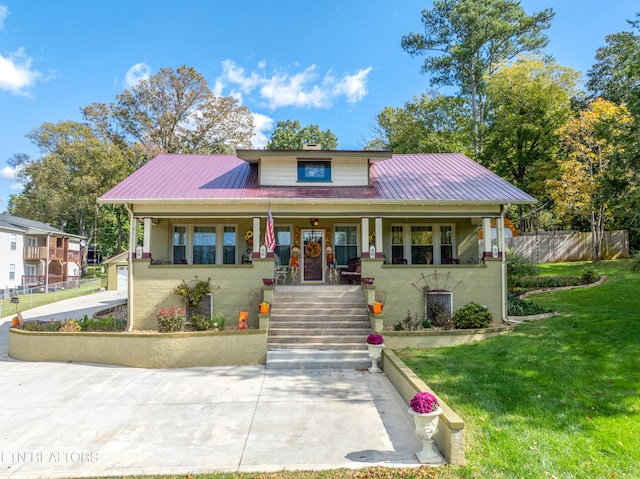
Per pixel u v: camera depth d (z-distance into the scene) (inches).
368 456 213.2
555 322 455.5
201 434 243.8
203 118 1464.1
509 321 494.9
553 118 981.8
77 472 200.7
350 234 643.5
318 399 305.6
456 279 514.3
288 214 530.9
